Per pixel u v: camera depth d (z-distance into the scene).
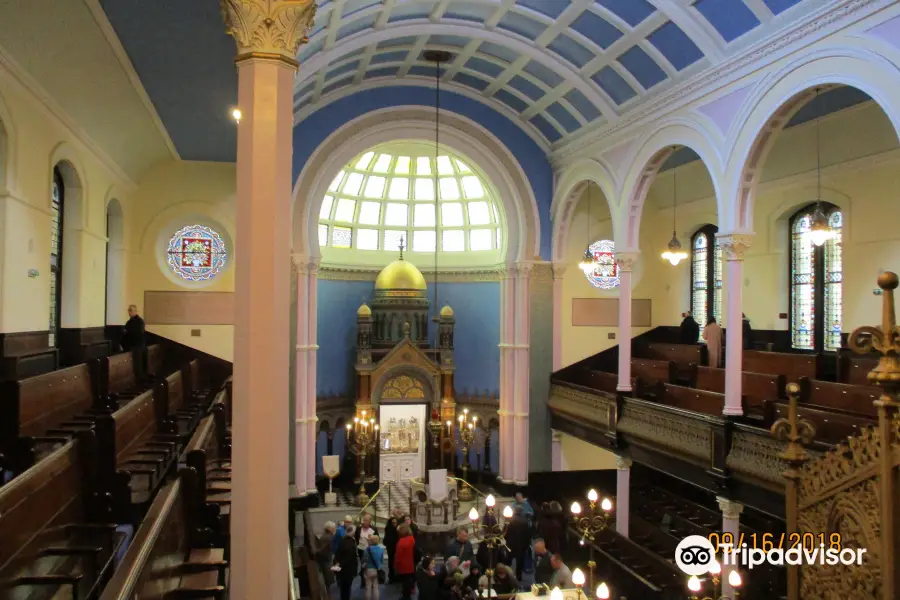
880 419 5.50
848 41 9.61
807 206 16.48
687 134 13.51
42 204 10.46
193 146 15.05
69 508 6.39
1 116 8.81
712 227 20.06
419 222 24.84
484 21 14.81
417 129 19.45
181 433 10.74
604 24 13.63
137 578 4.07
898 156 13.57
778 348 16.94
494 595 10.44
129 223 16.30
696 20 11.90
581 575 8.78
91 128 12.16
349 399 23.52
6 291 9.27
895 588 5.32
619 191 16.33
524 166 20.34
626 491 15.71
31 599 5.34
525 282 20.39
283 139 5.84
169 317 16.61
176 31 8.68
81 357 12.45
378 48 15.93
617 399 15.78
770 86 11.12
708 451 12.27
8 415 7.26
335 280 23.52
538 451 20.53
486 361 23.98
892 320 5.41
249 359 5.65
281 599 5.67
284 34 5.84
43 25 8.38
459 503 19.12
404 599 13.52
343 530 14.45
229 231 16.91
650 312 21.72
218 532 7.07
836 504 6.11
